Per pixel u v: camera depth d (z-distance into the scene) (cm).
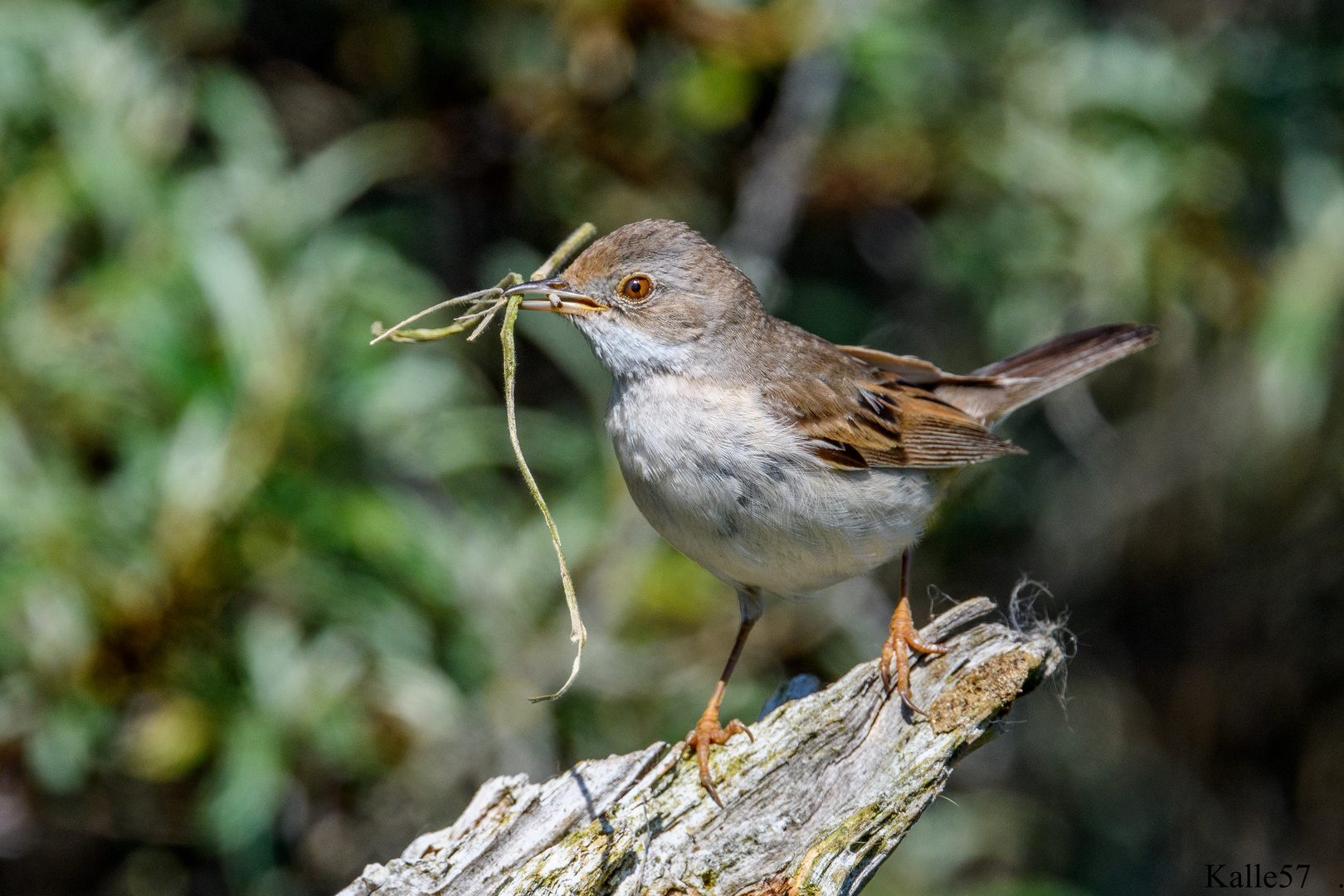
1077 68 1288
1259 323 1293
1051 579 1500
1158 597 1526
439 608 1112
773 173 1319
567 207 1380
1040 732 1510
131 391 1040
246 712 1030
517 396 1355
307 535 1034
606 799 655
